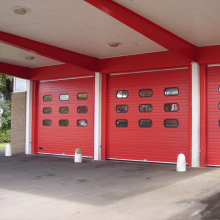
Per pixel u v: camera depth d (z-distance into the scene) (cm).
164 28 820
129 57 1140
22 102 1466
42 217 489
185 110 1051
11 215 500
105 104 1209
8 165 1070
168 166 1027
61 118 1355
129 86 1171
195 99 996
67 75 1306
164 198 598
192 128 999
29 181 782
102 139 1208
